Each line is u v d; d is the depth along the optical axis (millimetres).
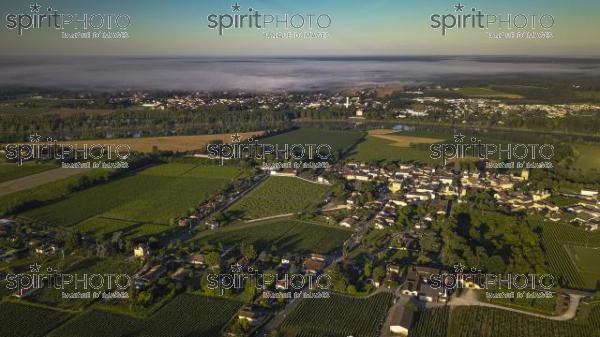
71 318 181500
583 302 192250
